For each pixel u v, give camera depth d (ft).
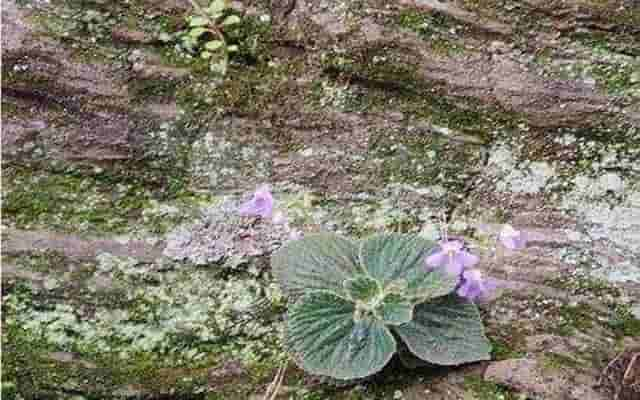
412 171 1.74
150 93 1.77
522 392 1.44
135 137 1.73
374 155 1.76
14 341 1.49
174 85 1.79
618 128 1.79
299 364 1.43
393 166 1.75
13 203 1.63
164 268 1.59
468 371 1.47
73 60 1.77
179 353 1.50
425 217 1.69
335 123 1.79
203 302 1.55
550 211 1.70
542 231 1.67
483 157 1.77
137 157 1.71
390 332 1.47
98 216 1.64
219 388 1.46
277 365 1.49
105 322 1.52
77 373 1.46
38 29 1.78
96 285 1.55
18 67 1.75
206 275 1.59
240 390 1.46
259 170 1.73
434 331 1.48
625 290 1.59
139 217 1.65
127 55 1.80
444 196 1.72
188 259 1.60
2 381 1.45
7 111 1.72
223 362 1.49
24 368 1.46
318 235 1.59
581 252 1.64
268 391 1.46
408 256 1.53
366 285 1.49
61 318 1.52
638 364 1.47
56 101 1.74
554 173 1.75
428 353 1.45
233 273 1.60
